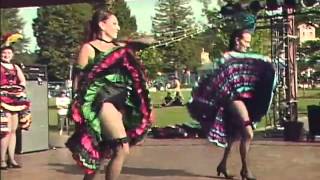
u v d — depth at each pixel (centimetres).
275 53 1387
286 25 1376
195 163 834
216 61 688
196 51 5600
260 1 1213
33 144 1020
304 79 3981
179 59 5659
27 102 866
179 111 2494
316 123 1200
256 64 681
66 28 5828
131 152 985
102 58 508
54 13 5978
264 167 775
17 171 784
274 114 1412
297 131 1184
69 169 793
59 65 5866
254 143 1114
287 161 837
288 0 1222
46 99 1058
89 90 505
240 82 677
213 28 1647
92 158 507
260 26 1409
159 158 899
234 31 695
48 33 6034
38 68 1060
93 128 504
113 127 502
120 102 514
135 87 523
